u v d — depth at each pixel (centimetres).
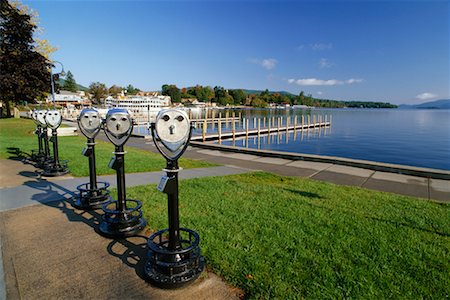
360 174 753
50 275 263
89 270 271
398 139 2775
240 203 463
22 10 2669
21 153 958
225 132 2906
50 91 2542
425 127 4175
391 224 383
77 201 441
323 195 526
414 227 377
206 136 2512
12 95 2288
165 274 251
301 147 2325
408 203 487
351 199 503
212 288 246
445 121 5688
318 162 921
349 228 367
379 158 1806
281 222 382
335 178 708
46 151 715
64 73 2186
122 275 264
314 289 241
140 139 1588
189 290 243
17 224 376
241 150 1123
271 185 605
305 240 330
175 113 240
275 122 4928
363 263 283
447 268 278
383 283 251
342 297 232
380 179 700
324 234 347
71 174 657
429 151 2059
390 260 290
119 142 341
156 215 406
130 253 304
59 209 432
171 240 260
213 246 312
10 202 461
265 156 1045
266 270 267
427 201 510
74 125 2358
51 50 2816
